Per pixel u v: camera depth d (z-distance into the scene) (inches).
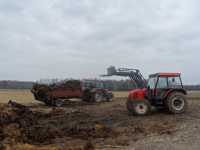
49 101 1152.2
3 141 456.8
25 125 560.4
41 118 722.8
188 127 550.3
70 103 1198.9
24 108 674.2
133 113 740.7
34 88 1185.4
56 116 760.3
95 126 586.2
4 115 563.2
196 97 1424.7
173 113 733.9
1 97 1760.6
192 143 423.8
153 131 541.3
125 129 571.2
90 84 1310.3
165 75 758.5
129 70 866.8
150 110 743.1
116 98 1486.2
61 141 490.6
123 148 422.0
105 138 504.7
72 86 1192.8
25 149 422.0
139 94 762.2
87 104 1183.6
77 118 732.7
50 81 1203.2
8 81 3956.7
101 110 898.7
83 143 472.1
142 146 425.1
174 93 745.6
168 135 494.0
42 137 503.2
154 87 756.0
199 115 694.5
